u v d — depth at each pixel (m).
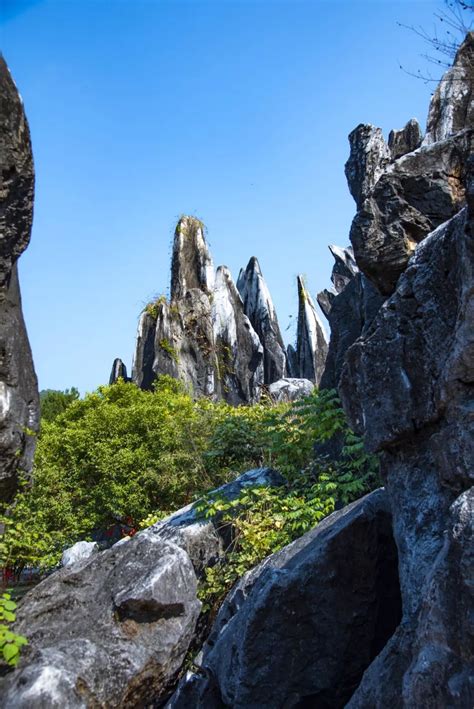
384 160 14.31
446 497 5.14
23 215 5.34
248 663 6.02
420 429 5.52
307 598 6.08
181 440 16.66
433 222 7.23
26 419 6.09
